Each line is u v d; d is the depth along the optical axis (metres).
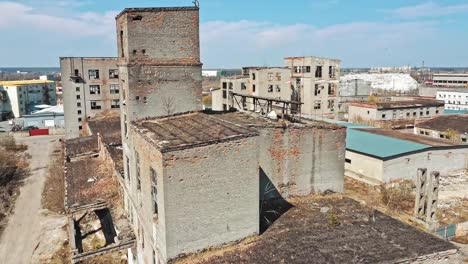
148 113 17.67
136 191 17.67
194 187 13.14
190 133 14.62
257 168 14.37
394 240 14.40
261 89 58.22
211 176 13.40
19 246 27.22
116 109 61.03
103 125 45.97
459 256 22.94
